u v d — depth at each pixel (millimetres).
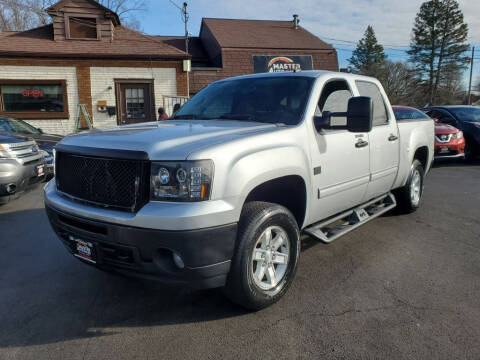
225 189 2453
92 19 15375
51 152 8461
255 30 21953
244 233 2650
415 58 53688
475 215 5609
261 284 2865
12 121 9266
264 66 19172
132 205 2451
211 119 3648
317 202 3357
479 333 2652
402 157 4809
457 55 51969
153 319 2869
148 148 2457
